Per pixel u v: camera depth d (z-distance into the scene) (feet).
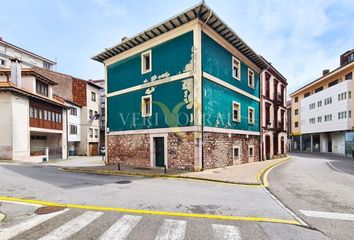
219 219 16.87
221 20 41.91
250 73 62.75
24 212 18.15
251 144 60.75
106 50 54.13
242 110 56.39
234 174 37.22
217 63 46.57
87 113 117.08
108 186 28.55
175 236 13.75
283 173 41.81
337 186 29.73
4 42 109.60
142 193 24.72
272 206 20.39
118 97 55.21
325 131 118.93
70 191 25.52
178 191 25.88
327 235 14.25
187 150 41.14
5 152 61.41
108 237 13.53
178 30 43.50
